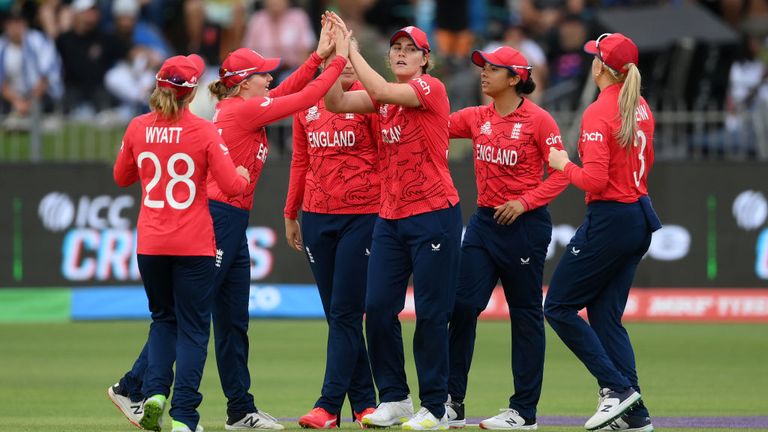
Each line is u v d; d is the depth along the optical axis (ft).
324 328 161.48
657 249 165.17
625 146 81.66
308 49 197.26
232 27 205.67
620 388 82.02
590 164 81.15
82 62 194.18
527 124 87.45
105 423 92.02
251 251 165.48
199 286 77.82
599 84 84.48
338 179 87.71
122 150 79.10
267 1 196.95
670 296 165.48
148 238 77.20
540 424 93.15
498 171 88.07
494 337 155.94
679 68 170.19
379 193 87.81
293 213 94.17
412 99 81.15
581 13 199.00
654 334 157.58
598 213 83.25
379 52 171.63
